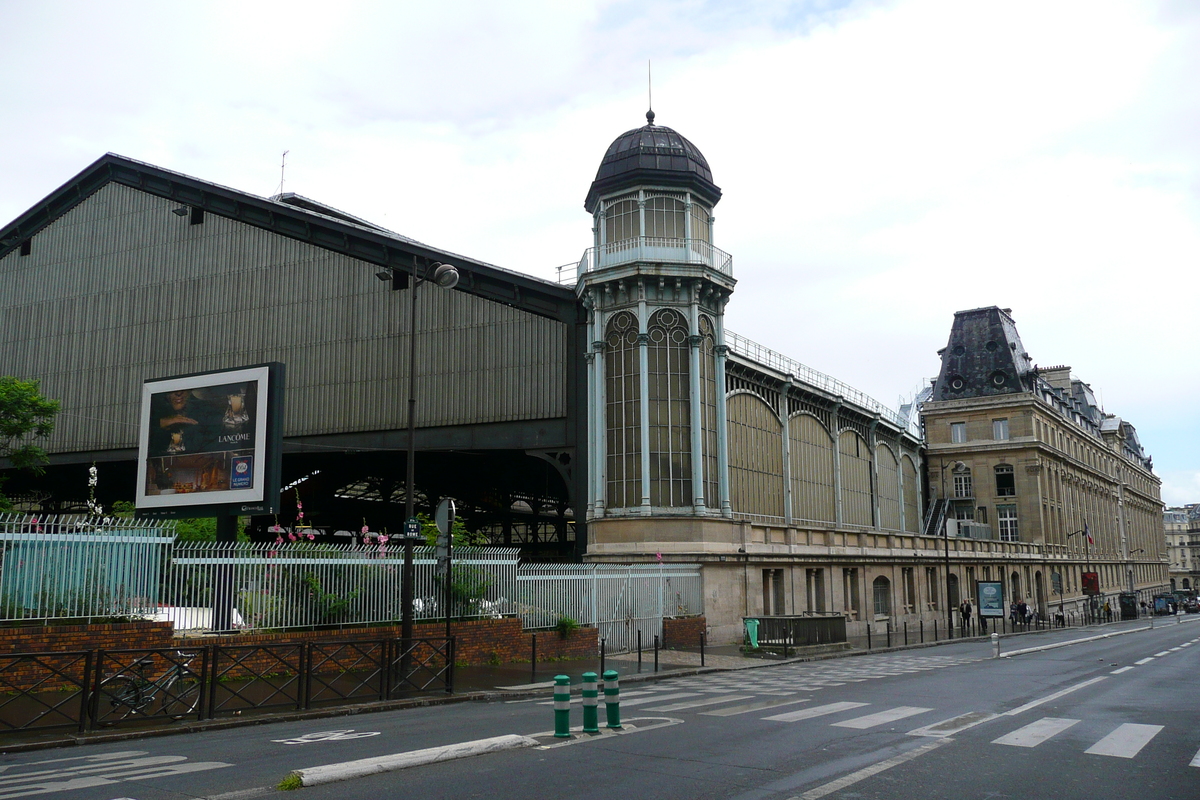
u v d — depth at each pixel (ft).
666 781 30.71
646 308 120.78
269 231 151.02
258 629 62.08
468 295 134.92
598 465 119.14
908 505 226.38
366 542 74.23
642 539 114.93
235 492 73.56
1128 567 369.91
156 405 78.79
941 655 105.70
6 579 51.21
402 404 135.44
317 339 143.64
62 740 38.91
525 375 128.98
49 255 172.14
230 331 150.82
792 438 159.33
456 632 75.41
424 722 46.37
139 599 57.06
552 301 128.98
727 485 121.70
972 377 282.15
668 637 104.12
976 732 42.04
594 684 41.39
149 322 158.51
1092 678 72.18
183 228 159.12
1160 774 32.40
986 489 269.23
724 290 125.59
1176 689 62.85
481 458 151.84
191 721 44.50
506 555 85.20
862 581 154.51
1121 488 383.65
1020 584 245.24
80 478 175.01
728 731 42.11
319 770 30.48
